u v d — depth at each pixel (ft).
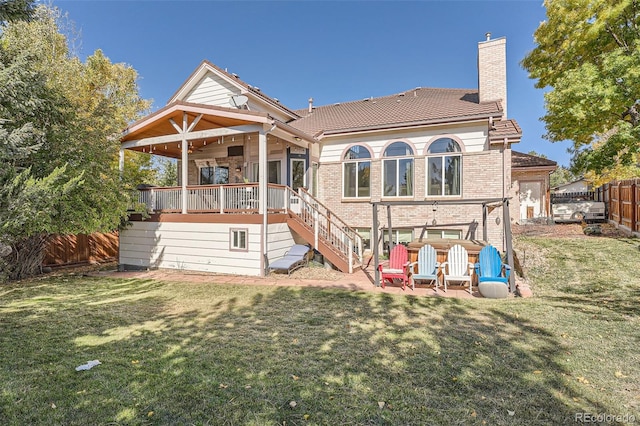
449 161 40.11
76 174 30.86
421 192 41.27
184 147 36.68
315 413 10.27
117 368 13.24
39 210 23.53
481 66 43.75
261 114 32.63
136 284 30.55
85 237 46.03
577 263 32.71
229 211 36.19
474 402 10.79
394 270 28.17
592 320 18.40
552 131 51.67
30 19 28.07
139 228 40.42
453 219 39.96
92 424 9.71
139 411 10.36
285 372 12.91
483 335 16.62
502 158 37.65
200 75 47.80
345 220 45.44
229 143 48.55
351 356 14.35
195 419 9.97
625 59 36.24
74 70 56.08
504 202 26.02
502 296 23.94
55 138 31.53
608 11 39.14
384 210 43.34
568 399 10.88
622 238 42.55
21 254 36.17
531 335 16.44
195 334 17.20
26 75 27.25
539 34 48.01
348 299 24.20
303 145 42.73
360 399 11.02
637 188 42.91
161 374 12.73
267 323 18.94
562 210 61.62
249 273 34.14
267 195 35.04
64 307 22.63
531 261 34.53
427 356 14.26
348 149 45.52
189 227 37.37
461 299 23.90
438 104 46.91
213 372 12.89
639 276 27.68
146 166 67.36
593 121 43.75
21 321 19.48
